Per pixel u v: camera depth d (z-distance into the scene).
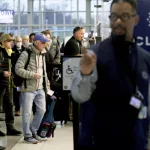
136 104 1.90
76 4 24.31
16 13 24.14
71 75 3.23
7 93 5.87
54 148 5.29
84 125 2.00
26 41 7.79
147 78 1.98
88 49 2.04
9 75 5.64
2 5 23.91
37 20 24.38
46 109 5.79
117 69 1.92
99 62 1.93
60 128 6.65
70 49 6.56
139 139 1.93
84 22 24.38
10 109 5.98
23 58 5.25
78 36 6.61
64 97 6.68
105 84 1.92
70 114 6.77
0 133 6.00
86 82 1.86
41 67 5.39
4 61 5.64
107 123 1.93
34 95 5.38
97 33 9.70
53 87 6.57
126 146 1.93
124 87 1.91
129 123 1.92
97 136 1.95
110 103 1.93
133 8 1.94
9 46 5.64
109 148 1.94
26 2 24.17
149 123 2.06
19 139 5.78
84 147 2.00
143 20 2.57
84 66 1.84
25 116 5.43
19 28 24.16
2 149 5.11
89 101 1.97
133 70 1.94
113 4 1.94
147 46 2.57
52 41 7.86
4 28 24.12
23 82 5.30
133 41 1.99
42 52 5.34
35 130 5.62
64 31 24.45
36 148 5.27
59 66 6.55
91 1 24.20
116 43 1.94
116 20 1.92
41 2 24.27
